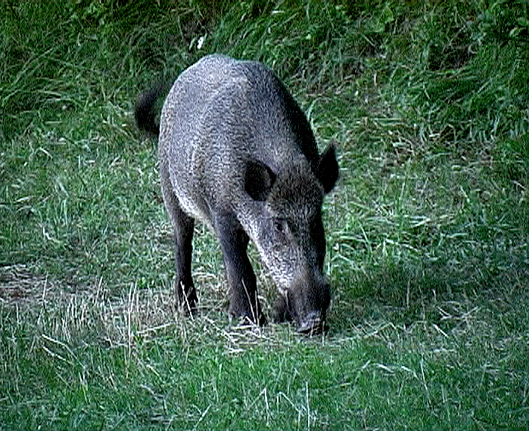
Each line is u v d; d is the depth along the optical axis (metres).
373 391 9.20
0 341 10.63
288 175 10.59
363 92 16.78
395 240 13.26
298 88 17.38
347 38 17.56
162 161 12.18
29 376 9.91
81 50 18.95
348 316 11.07
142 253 13.59
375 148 15.56
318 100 16.84
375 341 10.32
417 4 17.61
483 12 16.70
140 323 11.09
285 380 9.41
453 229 13.34
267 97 11.19
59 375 9.89
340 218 13.88
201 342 10.62
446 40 16.94
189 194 11.52
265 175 10.53
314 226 10.54
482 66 16.20
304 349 10.16
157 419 9.03
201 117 11.37
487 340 10.17
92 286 12.76
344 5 17.98
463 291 11.58
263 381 9.41
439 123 15.66
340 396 9.15
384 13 17.45
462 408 8.86
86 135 17.14
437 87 16.06
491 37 16.67
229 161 10.95
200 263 13.02
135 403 9.23
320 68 17.47
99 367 9.95
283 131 10.98
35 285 12.85
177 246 11.96
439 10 17.31
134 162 16.36
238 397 9.24
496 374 9.41
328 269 12.44
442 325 10.73
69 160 16.67
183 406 9.16
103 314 11.40
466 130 15.52
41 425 8.92
